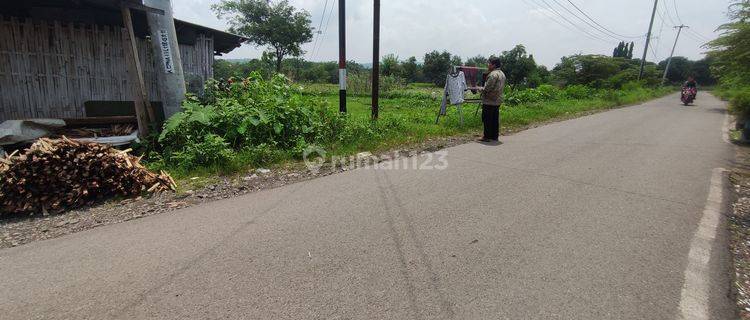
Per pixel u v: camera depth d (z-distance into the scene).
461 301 2.58
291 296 2.64
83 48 6.73
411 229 3.71
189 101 7.21
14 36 6.16
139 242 3.47
